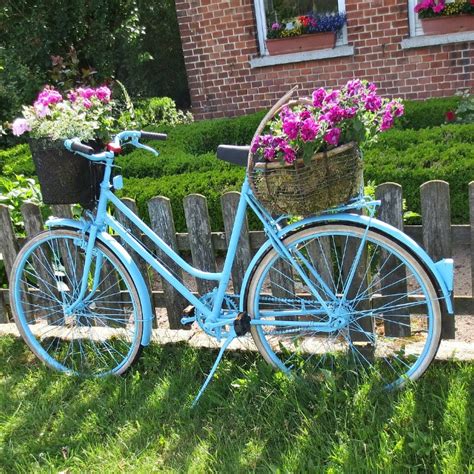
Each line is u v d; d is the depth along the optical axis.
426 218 2.82
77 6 9.13
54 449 2.70
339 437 2.45
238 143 7.50
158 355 3.24
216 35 8.35
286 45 8.00
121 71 11.45
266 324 2.85
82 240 3.08
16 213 4.16
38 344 3.37
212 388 2.91
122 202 3.17
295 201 2.49
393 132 5.62
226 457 2.50
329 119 2.40
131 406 2.90
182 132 7.23
